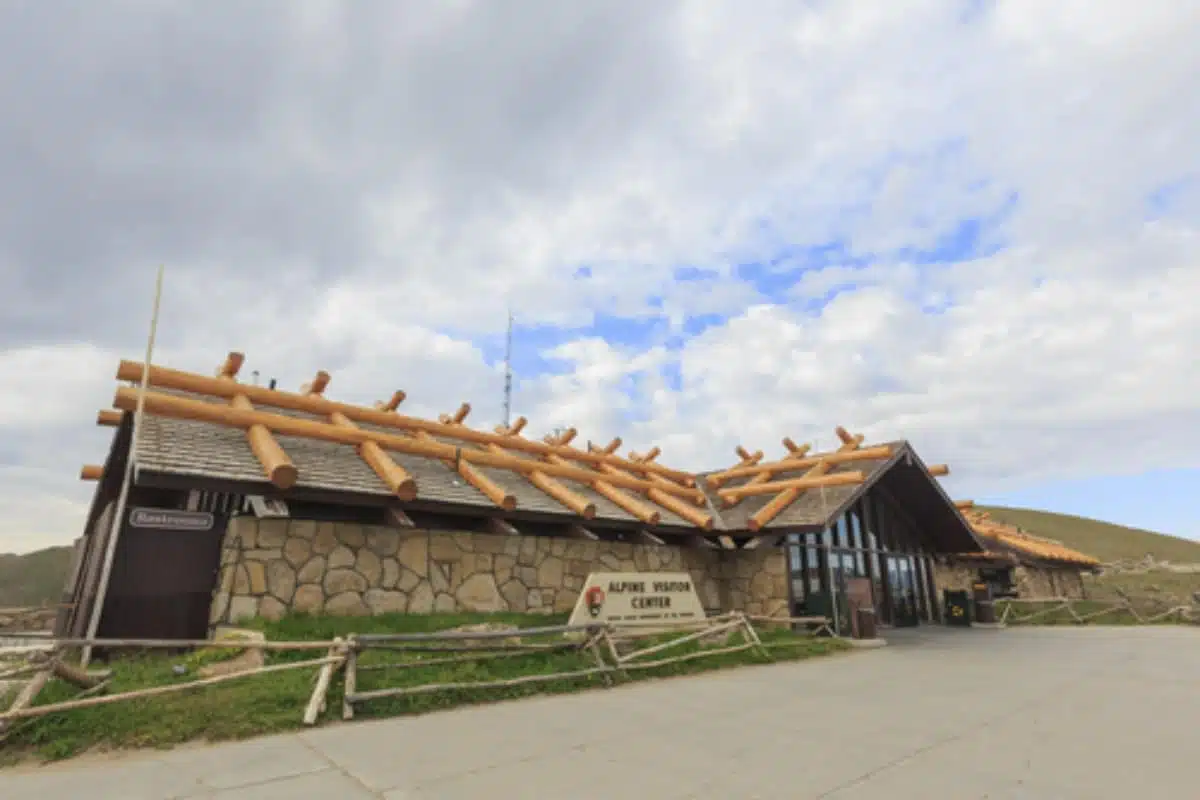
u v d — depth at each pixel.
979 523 27.83
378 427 13.82
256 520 9.59
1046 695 8.30
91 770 4.82
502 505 11.79
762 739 5.90
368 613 10.31
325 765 4.98
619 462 17.67
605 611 11.05
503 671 8.48
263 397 11.95
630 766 5.02
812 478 16.53
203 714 5.97
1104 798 4.35
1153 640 16.23
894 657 12.44
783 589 15.84
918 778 4.77
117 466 11.10
